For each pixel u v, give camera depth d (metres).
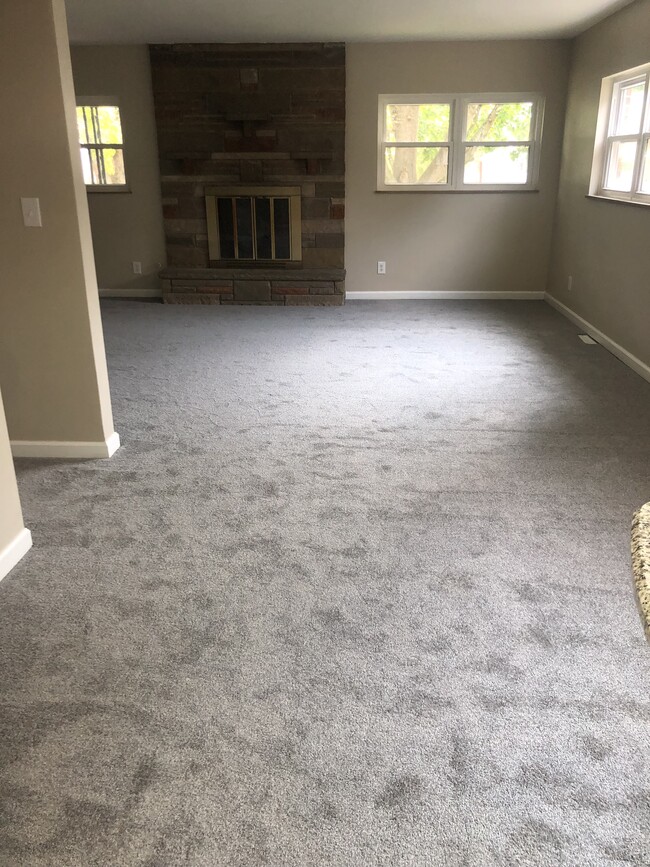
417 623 2.03
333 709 1.71
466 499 2.79
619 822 1.40
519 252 6.82
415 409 3.82
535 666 1.85
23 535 2.39
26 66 2.62
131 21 5.31
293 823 1.41
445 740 1.61
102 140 6.71
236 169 6.58
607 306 5.16
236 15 5.10
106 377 3.19
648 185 4.71
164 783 1.50
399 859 1.33
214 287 6.71
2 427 2.26
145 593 2.18
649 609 0.81
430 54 6.23
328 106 6.34
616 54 5.05
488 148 6.55
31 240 2.87
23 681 1.80
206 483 2.93
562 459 3.16
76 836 1.38
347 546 2.44
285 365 4.67
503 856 1.34
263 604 2.12
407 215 6.73
